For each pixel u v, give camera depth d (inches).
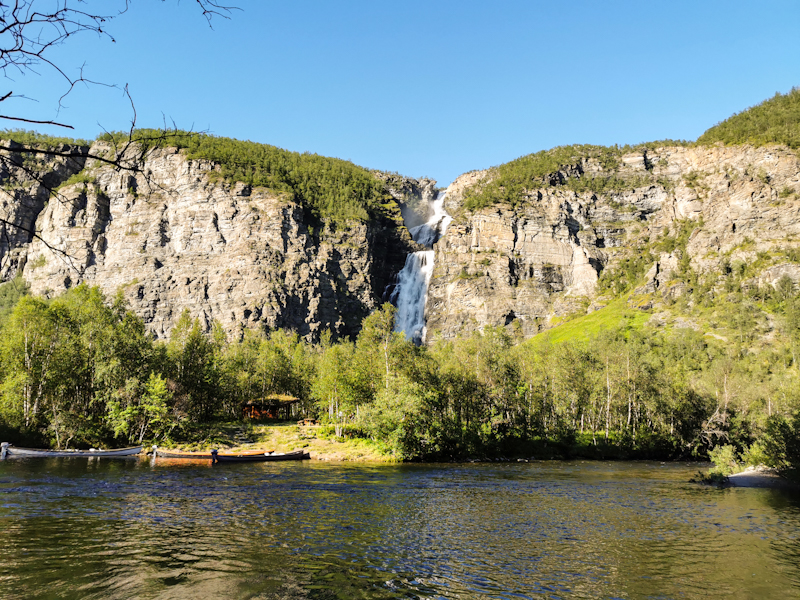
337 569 846.5
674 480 2156.7
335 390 3683.6
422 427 2888.8
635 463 3213.6
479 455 3117.6
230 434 3316.9
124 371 3075.8
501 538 1075.9
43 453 2479.1
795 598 768.9
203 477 1867.6
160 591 722.8
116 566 819.4
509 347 4613.7
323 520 1191.6
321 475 2026.3
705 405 4281.5
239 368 4697.3
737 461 2417.6
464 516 1293.1
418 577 824.3
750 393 4220.0
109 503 1315.2
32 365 2940.5
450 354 4217.5
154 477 1833.2
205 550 918.4
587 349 4940.9
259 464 2401.6
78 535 995.3
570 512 1374.3
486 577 834.2
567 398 4343.0
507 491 1750.7
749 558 951.0
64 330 3179.1
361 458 2743.6
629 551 989.8
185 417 3107.8
